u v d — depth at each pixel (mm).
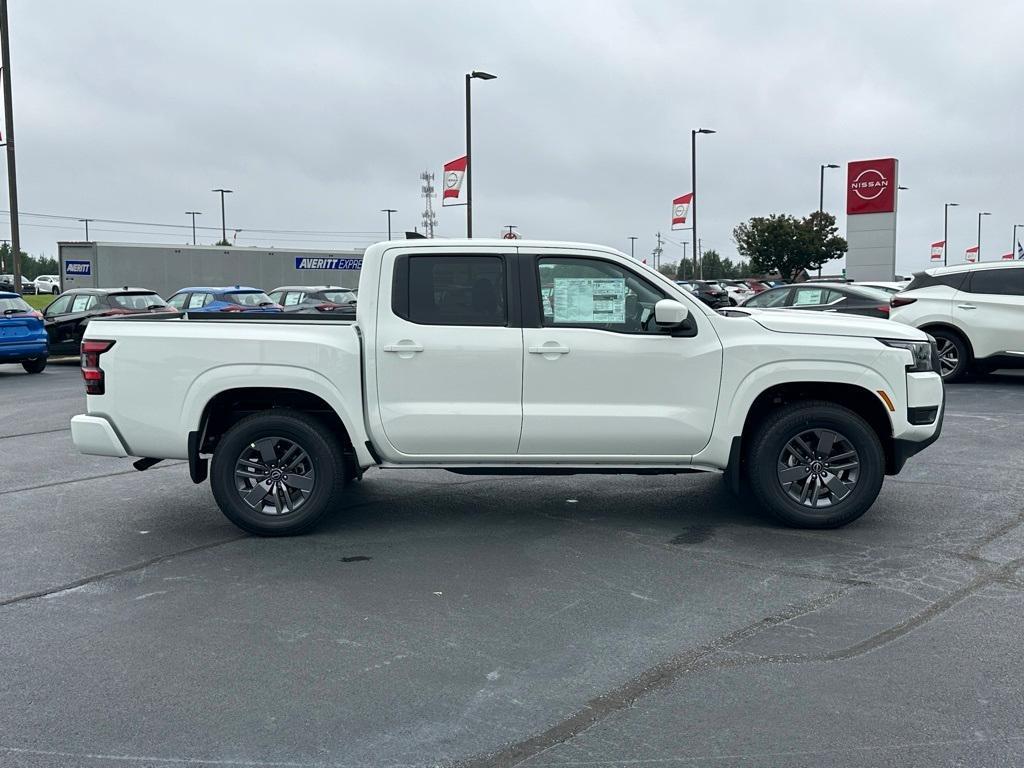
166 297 39312
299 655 4418
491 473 6410
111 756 3506
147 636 4680
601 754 3477
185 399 6246
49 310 19891
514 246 6324
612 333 6262
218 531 6648
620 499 7441
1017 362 13383
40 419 12188
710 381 6262
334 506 6602
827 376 6234
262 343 6211
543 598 5160
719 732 3629
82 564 5891
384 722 3744
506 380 6238
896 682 4043
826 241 51938
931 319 13844
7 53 23562
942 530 6398
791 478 6391
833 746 3514
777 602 5043
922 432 6336
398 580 5496
